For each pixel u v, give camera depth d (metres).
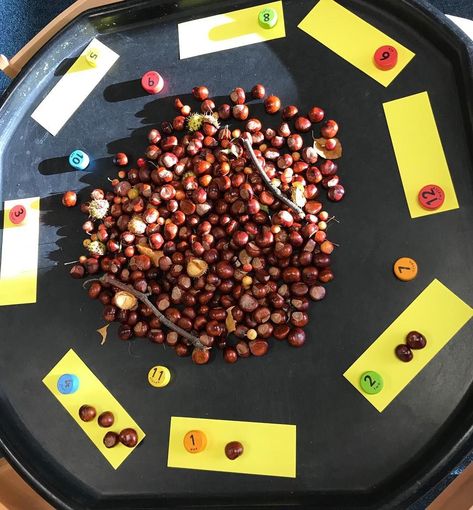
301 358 0.80
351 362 0.78
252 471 0.78
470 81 0.78
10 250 0.95
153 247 0.87
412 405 0.75
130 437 0.81
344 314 0.80
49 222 0.94
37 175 0.97
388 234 0.81
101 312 0.89
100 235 0.90
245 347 0.81
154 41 0.97
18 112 0.99
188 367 0.84
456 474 1.11
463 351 0.75
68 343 0.89
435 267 0.78
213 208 0.87
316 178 0.84
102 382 0.86
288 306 0.82
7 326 0.92
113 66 0.98
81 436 0.85
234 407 0.80
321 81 0.89
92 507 0.81
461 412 0.73
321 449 0.76
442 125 0.82
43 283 0.92
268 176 0.85
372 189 0.83
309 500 0.75
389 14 0.87
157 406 0.83
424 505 1.12
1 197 0.97
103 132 0.96
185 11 0.96
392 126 0.84
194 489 0.79
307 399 0.78
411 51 0.85
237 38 0.93
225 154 0.88
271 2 0.92
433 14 0.82
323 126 0.86
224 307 0.84
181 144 0.91
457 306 0.76
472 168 0.79
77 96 0.98
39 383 0.88
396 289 0.79
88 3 1.01
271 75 0.91
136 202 0.88
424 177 0.81
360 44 0.88
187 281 0.84
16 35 1.62
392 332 0.77
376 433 0.75
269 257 0.82
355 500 0.74
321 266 0.81
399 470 0.73
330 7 0.90
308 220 0.82
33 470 0.83
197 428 0.81
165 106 0.94
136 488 0.81
